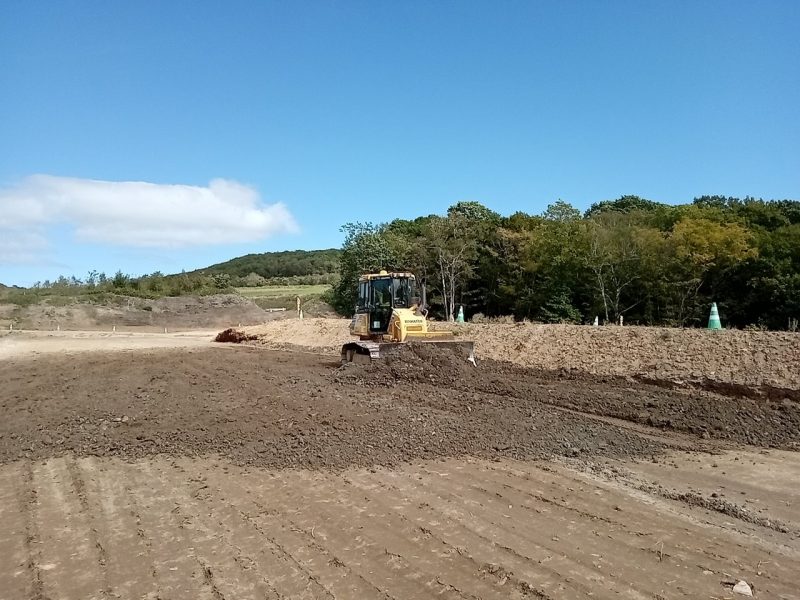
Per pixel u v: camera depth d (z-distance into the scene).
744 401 11.60
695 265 34.28
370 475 7.47
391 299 17.19
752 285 33.88
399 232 55.94
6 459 8.46
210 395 12.60
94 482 7.34
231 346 29.23
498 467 7.84
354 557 5.16
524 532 5.74
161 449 8.75
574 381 14.34
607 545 5.48
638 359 14.86
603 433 9.67
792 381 11.87
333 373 15.83
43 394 13.59
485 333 20.14
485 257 46.53
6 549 5.42
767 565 5.15
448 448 8.62
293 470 7.68
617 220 41.66
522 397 12.73
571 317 39.19
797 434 9.70
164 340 34.66
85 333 41.44
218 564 5.04
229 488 7.03
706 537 5.74
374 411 10.74
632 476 7.67
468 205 55.84
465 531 5.74
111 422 10.30
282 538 5.57
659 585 4.71
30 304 50.34
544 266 42.19
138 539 5.59
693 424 10.22
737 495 7.06
